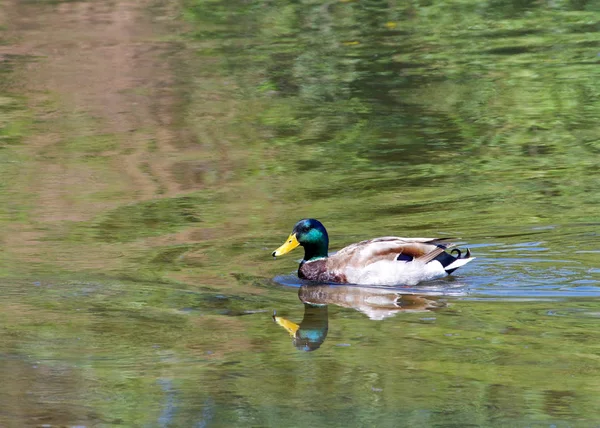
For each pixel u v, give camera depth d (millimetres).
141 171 18672
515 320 11609
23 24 30078
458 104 22516
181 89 24203
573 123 21000
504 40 28109
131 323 11773
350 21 30344
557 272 13234
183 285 13172
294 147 19969
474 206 16234
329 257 13594
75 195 17297
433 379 9961
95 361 10648
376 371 10219
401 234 15047
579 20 29906
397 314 12016
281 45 27875
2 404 9602
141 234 15320
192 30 29375
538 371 10086
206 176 18266
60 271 13695
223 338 11281
